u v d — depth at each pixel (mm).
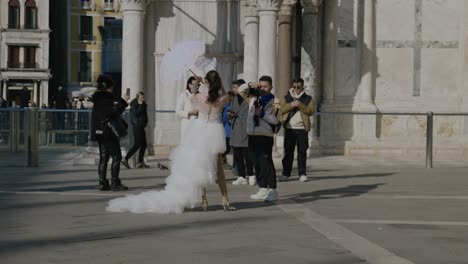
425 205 17078
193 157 15633
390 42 32188
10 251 11438
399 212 15945
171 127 31141
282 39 32031
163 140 31141
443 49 32219
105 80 19516
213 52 32219
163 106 31891
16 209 15820
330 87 31891
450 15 32219
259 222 14469
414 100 32156
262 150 17734
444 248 12039
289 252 11547
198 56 16562
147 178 22656
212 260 10953
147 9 31734
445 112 31906
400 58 32188
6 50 98438
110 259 10945
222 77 32375
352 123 32000
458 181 22406
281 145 31172
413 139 31984
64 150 28828
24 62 98625
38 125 28203
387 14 32156
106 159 19422
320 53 32156
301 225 14141
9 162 27953
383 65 32188
